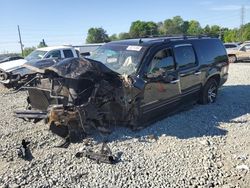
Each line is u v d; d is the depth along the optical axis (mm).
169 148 5484
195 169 4734
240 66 19984
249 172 4652
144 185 4273
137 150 5379
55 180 4387
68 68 5590
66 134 5758
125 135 6008
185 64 7465
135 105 6035
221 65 8906
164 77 6594
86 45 22609
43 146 5535
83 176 4504
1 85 12508
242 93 10125
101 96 5828
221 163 4938
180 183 4332
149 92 6309
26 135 6012
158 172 4621
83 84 5688
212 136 6102
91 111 5699
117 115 6117
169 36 8258
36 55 13297
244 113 7770
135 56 6500
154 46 6703
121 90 5855
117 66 6559
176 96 7152
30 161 4949
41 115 5965
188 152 5324
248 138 6008
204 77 8172
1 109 8234
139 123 6254
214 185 4324
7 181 4352
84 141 5594
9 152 5258
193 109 8023
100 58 7035
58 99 5848
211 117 7348
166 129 6414
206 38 8656
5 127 6508
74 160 4992
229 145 5680
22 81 10742
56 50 13398
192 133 6246
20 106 8570
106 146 5176
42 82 6090
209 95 8594
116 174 4547
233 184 4344
